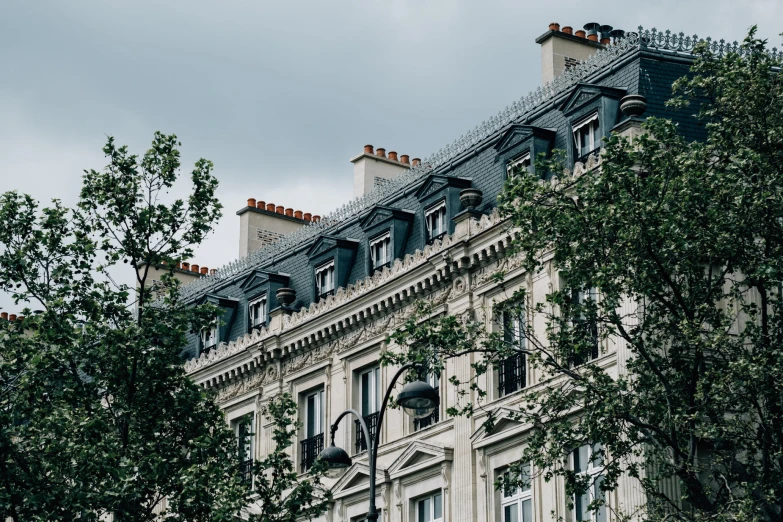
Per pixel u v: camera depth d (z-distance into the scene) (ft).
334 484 183.83
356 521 181.68
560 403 129.08
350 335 187.52
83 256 150.51
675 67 163.94
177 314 152.46
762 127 126.31
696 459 133.69
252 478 193.88
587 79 170.50
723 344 120.67
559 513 153.17
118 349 147.64
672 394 123.13
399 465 173.88
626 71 164.55
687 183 123.24
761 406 126.62
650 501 127.03
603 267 122.31
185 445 153.38
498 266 167.12
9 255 148.56
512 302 134.31
